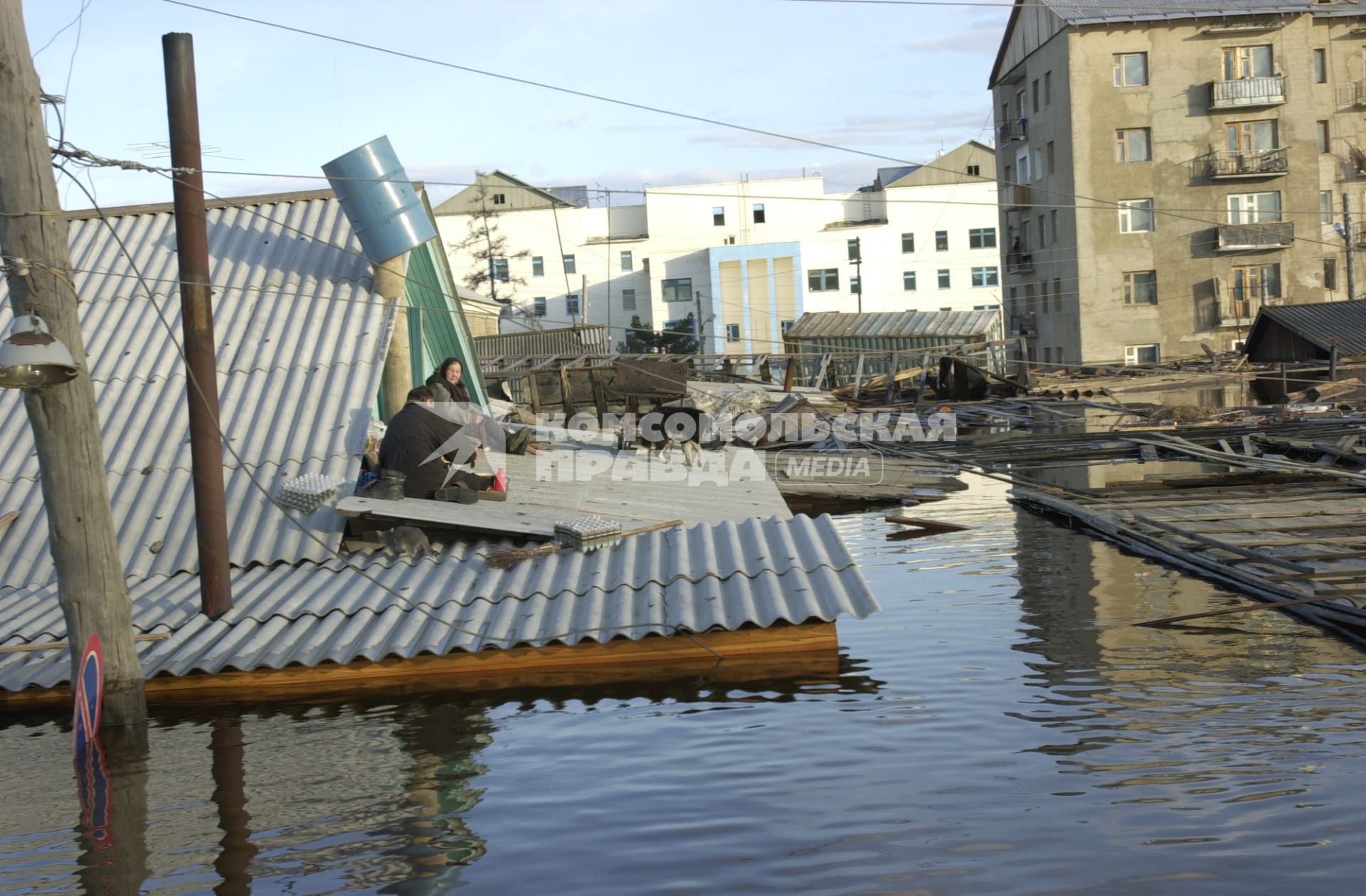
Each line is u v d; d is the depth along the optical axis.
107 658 7.33
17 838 5.73
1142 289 46.25
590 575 9.29
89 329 13.20
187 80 8.77
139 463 11.25
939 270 73.25
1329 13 46.47
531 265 73.88
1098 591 10.25
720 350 72.81
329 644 8.20
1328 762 5.91
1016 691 7.40
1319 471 16.02
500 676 8.19
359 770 6.50
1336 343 32.53
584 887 4.91
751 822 5.50
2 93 6.91
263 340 12.84
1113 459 19.83
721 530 10.32
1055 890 4.67
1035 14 48.66
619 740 6.80
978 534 13.62
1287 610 9.22
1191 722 6.64
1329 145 47.72
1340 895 4.53
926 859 5.00
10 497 11.00
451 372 13.27
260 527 10.34
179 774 6.57
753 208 73.38
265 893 5.00
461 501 10.75
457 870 5.15
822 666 8.16
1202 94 45.47
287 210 15.20
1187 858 4.91
